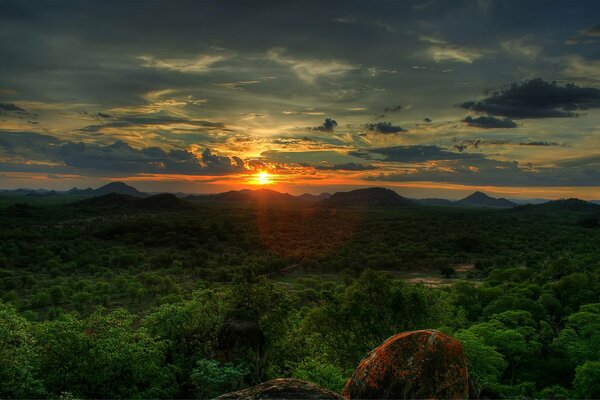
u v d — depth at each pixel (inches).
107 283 3486.7
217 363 935.7
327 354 1314.0
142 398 960.9
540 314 2213.3
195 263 5113.2
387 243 6939.0
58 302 3105.3
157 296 3329.2
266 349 1187.3
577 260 4067.4
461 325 2046.0
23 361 780.6
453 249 6446.9
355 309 1267.2
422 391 345.7
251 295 1275.8
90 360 896.9
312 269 5388.8
